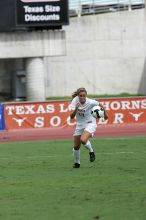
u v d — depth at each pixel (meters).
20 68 121.12
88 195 32.53
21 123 82.94
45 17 108.06
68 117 83.06
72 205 29.91
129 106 84.38
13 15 107.19
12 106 82.75
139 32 122.75
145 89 122.88
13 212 28.56
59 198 31.86
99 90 123.12
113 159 48.69
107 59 123.06
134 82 123.31
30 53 110.25
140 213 27.78
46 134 75.75
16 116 82.75
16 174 41.28
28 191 34.25
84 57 122.56
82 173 41.03
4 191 34.44
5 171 43.03
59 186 35.69
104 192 33.34
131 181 37.00
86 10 123.81
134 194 32.53
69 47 122.38
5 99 118.38
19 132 80.00
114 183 36.34
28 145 63.09
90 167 44.03
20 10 106.94
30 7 107.31
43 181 37.78
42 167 44.78
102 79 123.06
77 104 42.84
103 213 27.92
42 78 111.62
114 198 31.52
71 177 39.25
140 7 123.31
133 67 123.06
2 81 121.25
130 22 122.56
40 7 107.62
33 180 38.31
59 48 111.25
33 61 110.75
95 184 36.09
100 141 64.88
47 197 32.25
